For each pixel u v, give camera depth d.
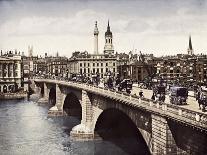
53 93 116.44
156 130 33.84
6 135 67.38
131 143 59.31
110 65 160.00
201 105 34.78
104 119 59.38
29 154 54.09
